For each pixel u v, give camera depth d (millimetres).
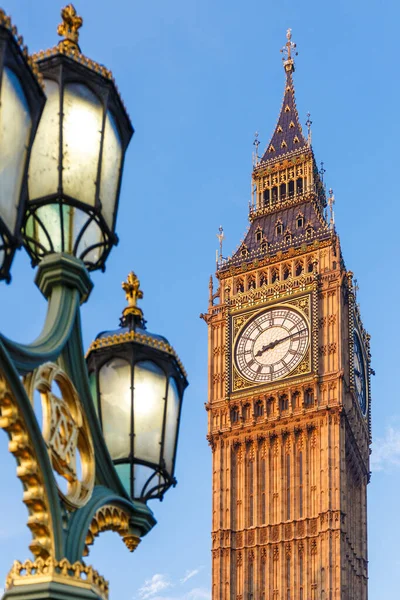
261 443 119938
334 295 122500
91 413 12875
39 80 10836
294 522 114562
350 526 118750
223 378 124312
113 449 14250
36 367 11734
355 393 123062
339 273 122938
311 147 137625
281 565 113188
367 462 127938
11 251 10328
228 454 120438
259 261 128000
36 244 12977
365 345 131375
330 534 112188
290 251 126625
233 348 124438
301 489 115938
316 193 135125
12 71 10391
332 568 110875
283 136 140250
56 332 12461
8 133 10320
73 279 12891
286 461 118062
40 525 11477
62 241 12828
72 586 11453
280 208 133500
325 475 114938
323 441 116625
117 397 14367
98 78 12680
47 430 11867
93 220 12953
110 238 13008
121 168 13258
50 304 12852
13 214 10359
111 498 13023
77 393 12688
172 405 14633
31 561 11523
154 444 14336
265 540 115188
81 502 12273
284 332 122500
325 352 120188
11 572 11477
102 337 14609
